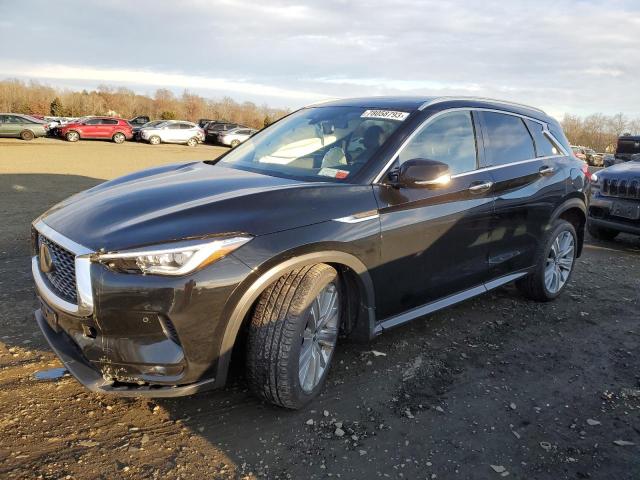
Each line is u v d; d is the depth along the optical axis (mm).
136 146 31312
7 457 2463
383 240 3191
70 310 2568
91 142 32469
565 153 4980
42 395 2994
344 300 3305
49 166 16578
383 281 3273
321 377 3086
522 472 2604
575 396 3340
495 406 3174
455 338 4070
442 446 2766
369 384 3320
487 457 2699
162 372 2518
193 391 2592
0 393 2986
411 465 2607
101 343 2510
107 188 3338
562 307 4879
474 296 4012
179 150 29609
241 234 2617
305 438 2764
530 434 2916
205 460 2553
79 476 2379
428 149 3613
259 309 2758
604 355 3936
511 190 4160
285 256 2713
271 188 2980
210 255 2510
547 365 3729
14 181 12305
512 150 4336
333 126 3818
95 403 2955
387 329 3389
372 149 3422
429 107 3754
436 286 3676
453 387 3357
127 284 2422
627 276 6090
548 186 4551
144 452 2578
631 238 8594
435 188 3301
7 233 6781
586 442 2873
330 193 3029
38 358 3402
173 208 2729
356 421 2932
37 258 3064
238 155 4082
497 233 4094
